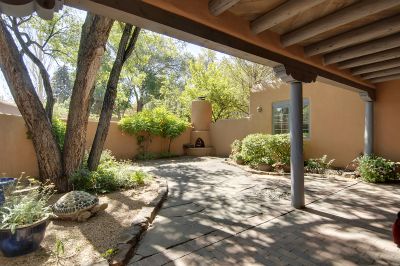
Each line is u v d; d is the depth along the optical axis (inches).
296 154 180.1
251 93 432.8
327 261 108.7
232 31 129.6
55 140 213.9
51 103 250.4
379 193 214.8
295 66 172.1
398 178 257.3
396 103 270.7
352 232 137.0
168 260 110.0
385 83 277.7
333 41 155.3
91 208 153.1
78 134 214.1
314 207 179.8
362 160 270.2
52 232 133.2
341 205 183.6
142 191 213.9
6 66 194.2
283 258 111.4
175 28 110.3
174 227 145.9
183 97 712.4
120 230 136.0
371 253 114.4
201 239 130.4
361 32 141.1
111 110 245.4
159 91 923.4
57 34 374.6
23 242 107.8
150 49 640.4
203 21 117.4
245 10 125.6
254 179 278.5
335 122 326.3
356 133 308.3
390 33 139.6
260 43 144.7
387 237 130.3
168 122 506.9
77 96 213.0
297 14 128.0
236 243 125.8
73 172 213.2
